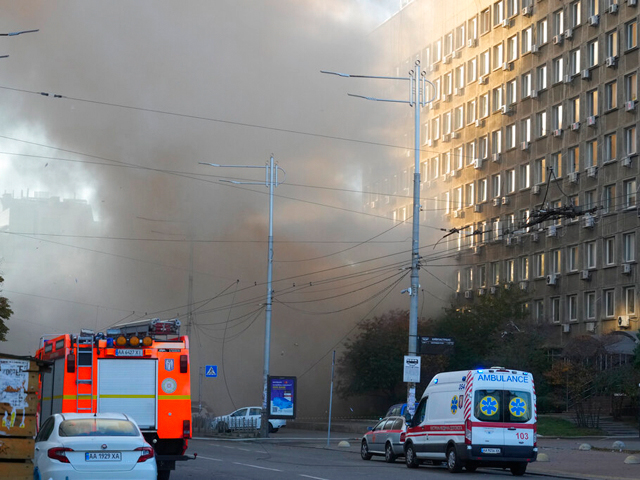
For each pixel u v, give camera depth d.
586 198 58.12
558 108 61.94
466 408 22.44
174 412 18.14
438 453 23.58
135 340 18.06
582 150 58.66
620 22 55.56
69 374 17.73
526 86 65.88
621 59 55.28
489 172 69.69
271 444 39.09
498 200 67.62
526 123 65.62
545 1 63.53
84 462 13.44
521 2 66.62
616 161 55.22
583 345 45.91
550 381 46.53
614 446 32.78
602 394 44.91
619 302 54.06
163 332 18.61
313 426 54.25
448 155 76.19
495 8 70.44
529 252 63.59
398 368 58.47
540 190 63.09
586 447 32.81
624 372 42.88
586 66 58.81
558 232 60.41
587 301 57.31
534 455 22.45
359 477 19.78
